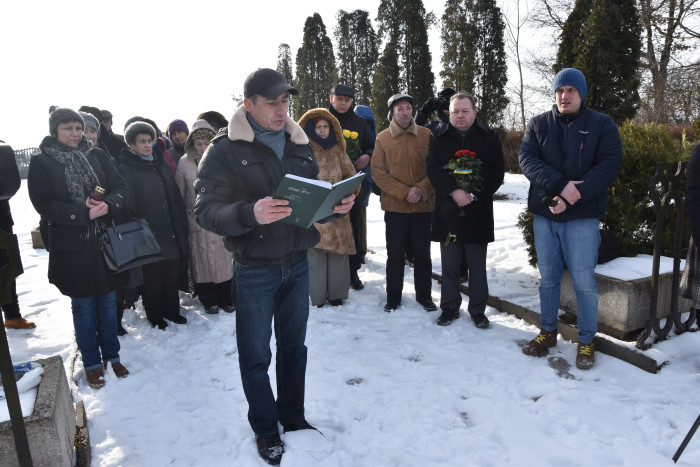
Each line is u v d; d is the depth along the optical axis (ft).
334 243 15.03
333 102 16.75
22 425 5.75
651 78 55.11
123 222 11.39
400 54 66.13
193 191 15.08
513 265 18.29
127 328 14.55
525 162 11.27
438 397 10.04
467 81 50.14
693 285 10.61
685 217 13.08
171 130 17.22
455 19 50.78
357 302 15.88
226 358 12.37
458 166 12.51
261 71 7.25
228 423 9.41
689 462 7.74
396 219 14.61
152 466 8.25
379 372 11.23
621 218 13.28
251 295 7.81
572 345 12.10
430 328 13.65
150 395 10.65
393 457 8.18
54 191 10.36
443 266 13.82
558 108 10.99
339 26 91.45
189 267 15.48
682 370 10.55
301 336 8.61
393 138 14.55
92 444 8.87
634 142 13.41
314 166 8.34
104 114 18.58
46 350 13.46
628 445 8.22
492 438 8.70
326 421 9.41
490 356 11.73
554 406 9.42
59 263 10.54
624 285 11.61
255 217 6.70
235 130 7.39
